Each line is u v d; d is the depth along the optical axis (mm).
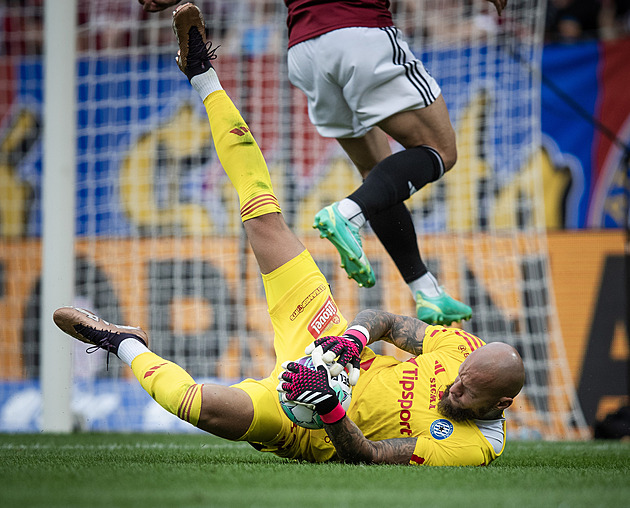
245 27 25000
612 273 23812
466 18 25125
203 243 24547
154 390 9000
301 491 6453
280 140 24812
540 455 12117
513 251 23969
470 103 24922
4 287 24844
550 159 24656
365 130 10383
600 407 22547
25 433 17453
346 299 23625
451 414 8922
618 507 5820
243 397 8891
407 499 6066
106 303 24453
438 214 24312
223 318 23859
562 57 25031
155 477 7238
